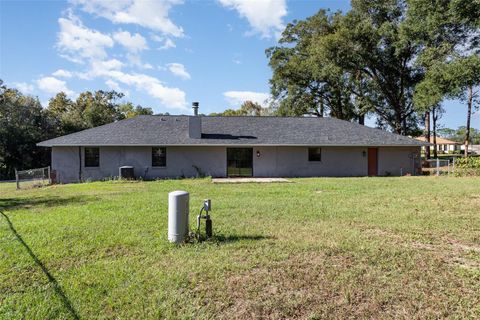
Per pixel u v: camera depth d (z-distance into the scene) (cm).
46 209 955
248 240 592
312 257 502
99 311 346
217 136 2166
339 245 559
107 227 694
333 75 3238
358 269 452
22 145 3108
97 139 2017
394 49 3161
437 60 2516
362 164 2264
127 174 1945
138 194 1246
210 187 1480
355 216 800
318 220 759
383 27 3047
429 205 951
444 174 2239
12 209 983
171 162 2111
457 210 874
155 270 450
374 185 1520
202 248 548
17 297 375
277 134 2247
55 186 1730
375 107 3525
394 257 502
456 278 424
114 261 488
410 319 331
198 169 2130
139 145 1992
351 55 3167
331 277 427
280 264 472
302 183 1650
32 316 334
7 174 3102
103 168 2047
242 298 373
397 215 809
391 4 3194
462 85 2336
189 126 2117
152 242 580
